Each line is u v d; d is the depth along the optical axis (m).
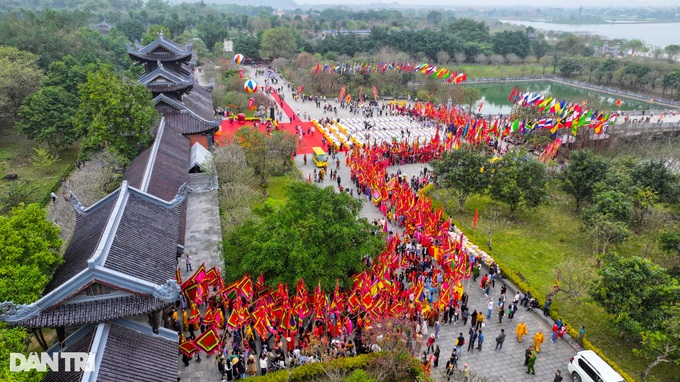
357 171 76.81
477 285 50.62
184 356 37.22
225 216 55.66
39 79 89.50
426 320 43.59
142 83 68.06
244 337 40.22
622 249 59.91
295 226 42.38
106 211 38.03
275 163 78.69
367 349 39.34
